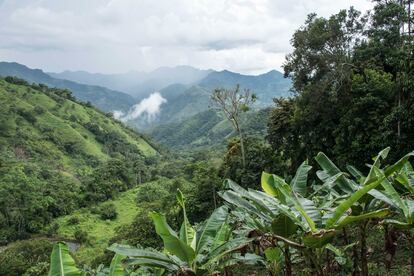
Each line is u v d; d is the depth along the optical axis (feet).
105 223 175.94
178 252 11.28
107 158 303.07
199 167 104.58
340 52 75.56
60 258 11.48
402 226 12.23
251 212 12.90
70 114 345.31
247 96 97.30
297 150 84.74
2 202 167.02
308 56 76.13
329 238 10.80
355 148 65.00
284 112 87.30
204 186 95.55
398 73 62.28
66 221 174.40
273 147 90.79
